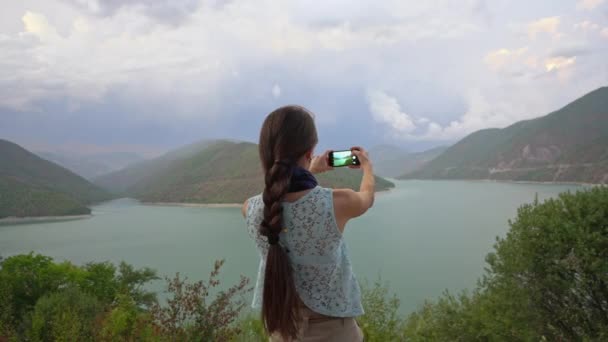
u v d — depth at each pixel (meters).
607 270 7.81
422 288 56.09
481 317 9.40
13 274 17.59
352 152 1.89
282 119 1.64
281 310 1.54
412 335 6.52
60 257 91.38
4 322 9.36
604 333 7.83
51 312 9.69
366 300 5.87
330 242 1.56
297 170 1.61
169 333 4.63
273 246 1.58
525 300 9.16
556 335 8.71
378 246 88.62
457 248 83.88
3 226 149.38
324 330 1.62
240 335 4.97
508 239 9.80
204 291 4.86
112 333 5.17
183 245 100.81
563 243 8.45
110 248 100.69
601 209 8.34
